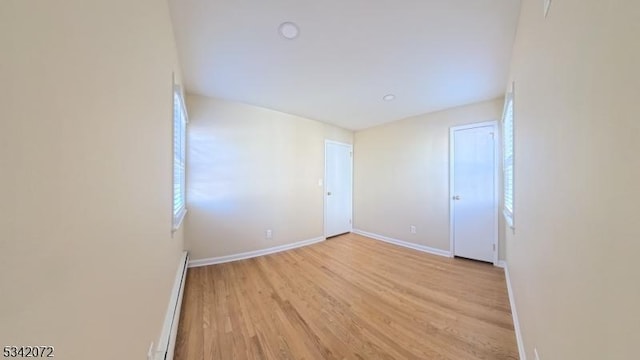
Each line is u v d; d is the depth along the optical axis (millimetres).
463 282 2576
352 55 2109
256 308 2033
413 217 3893
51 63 437
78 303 525
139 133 959
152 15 1155
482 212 3209
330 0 1500
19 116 368
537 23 1104
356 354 1502
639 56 399
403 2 1511
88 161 567
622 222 445
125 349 800
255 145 3443
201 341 1616
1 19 340
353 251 3688
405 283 2549
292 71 2406
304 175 4035
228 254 3205
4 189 342
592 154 576
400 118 4055
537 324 1098
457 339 1646
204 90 2873
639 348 394
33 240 397
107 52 668
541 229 1036
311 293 2314
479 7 1536
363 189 4750
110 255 688
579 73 651
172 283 1822
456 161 3439
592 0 575
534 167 1174
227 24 1715
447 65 2270
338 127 4625
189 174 2949
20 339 370
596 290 547
